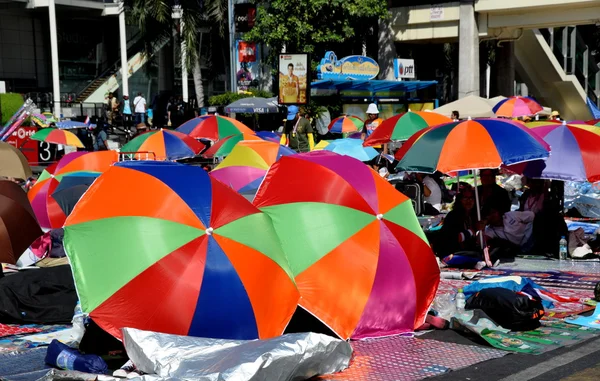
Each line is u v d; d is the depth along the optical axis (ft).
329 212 23.99
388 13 98.12
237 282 20.62
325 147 54.60
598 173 33.24
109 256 20.49
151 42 108.88
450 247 35.40
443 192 49.26
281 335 19.54
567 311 26.20
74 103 109.09
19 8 114.73
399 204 25.09
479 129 31.71
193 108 111.14
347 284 22.98
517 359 21.07
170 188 21.72
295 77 68.95
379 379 19.22
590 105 63.05
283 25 95.86
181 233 20.83
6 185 28.25
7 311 25.27
